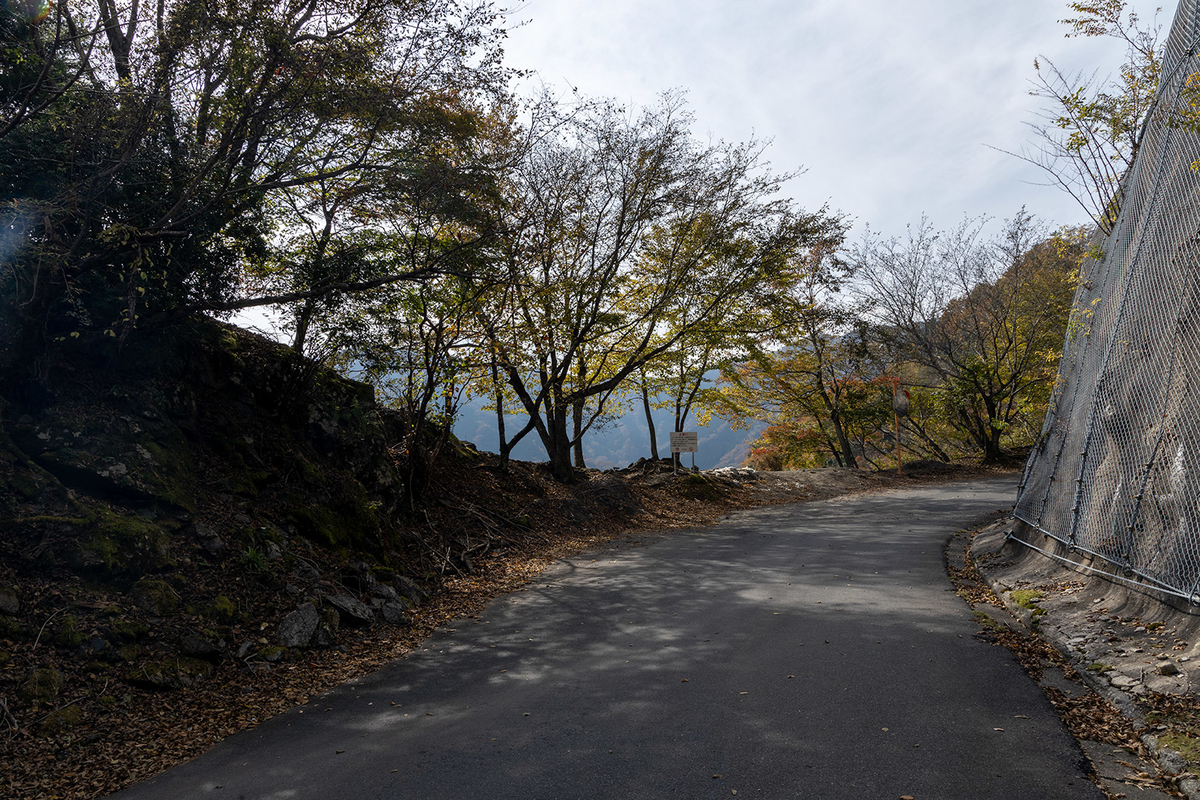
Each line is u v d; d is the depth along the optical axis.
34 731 5.32
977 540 12.25
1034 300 30.02
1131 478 7.31
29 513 7.10
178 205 7.97
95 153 7.86
